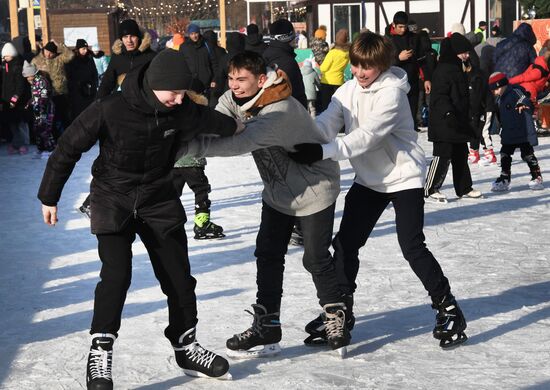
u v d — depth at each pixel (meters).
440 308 5.21
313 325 5.30
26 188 12.85
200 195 8.61
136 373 4.92
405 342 5.36
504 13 35.59
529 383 4.62
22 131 17.23
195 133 4.42
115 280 4.50
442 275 5.21
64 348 5.41
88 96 17.64
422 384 4.64
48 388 4.73
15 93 16.72
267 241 5.09
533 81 11.70
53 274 7.46
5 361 5.19
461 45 10.17
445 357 5.07
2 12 58.25
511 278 6.85
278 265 5.12
